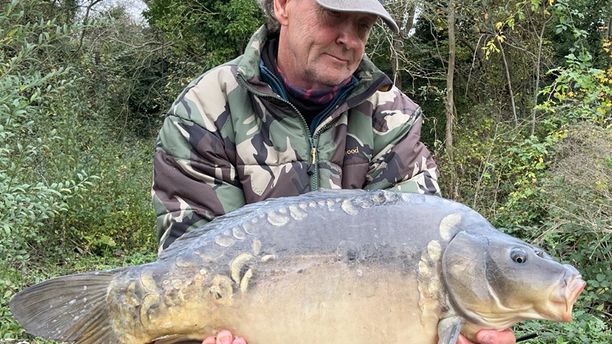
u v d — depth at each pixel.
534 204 7.83
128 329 1.96
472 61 13.81
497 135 9.84
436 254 1.88
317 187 2.58
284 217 1.96
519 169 8.47
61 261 8.39
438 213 1.94
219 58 16.17
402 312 1.87
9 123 4.28
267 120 2.59
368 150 2.67
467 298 1.85
